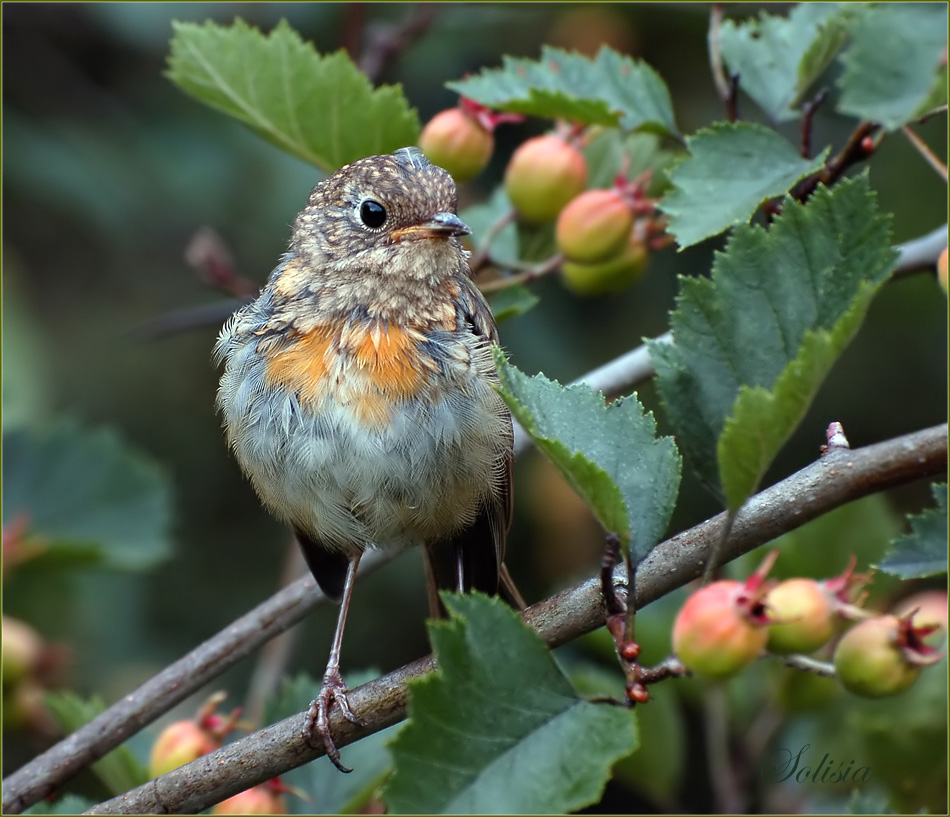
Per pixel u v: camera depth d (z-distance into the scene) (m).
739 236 5.45
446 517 7.94
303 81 8.32
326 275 7.95
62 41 13.12
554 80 8.12
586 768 4.77
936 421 12.77
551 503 13.01
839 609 5.52
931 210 11.61
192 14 12.07
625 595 5.71
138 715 7.87
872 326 12.89
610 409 5.51
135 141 12.55
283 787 6.86
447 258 8.00
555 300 12.51
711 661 4.96
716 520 5.65
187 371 13.67
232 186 12.48
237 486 13.73
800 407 4.83
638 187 8.20
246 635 8.12
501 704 4.88
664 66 12.24
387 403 7.63
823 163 6.68
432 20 11.05
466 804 4.75
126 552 10.33
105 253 13.53
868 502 7.97
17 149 11.96
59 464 10.43
